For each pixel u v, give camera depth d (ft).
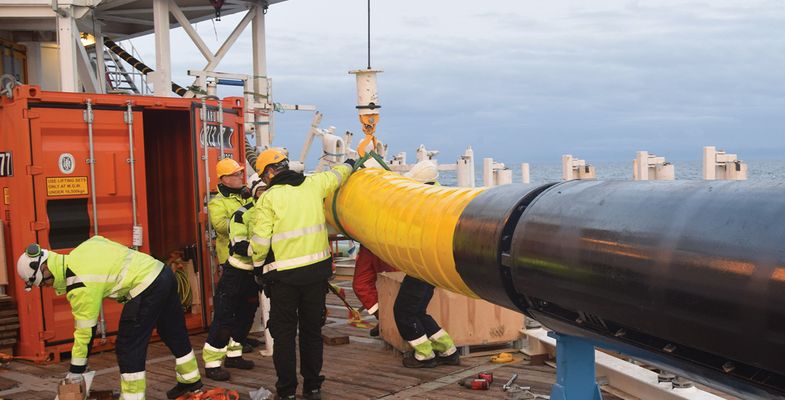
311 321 20.20
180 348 20.72
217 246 27.58
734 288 8.26
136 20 53.78
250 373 23.56
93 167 26.04
